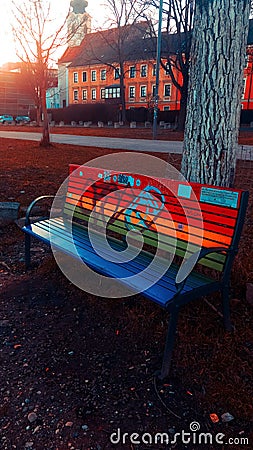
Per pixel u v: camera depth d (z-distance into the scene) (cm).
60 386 207
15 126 4034
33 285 322
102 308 283
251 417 185
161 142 1744
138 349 238
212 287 233
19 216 498
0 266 362
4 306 288
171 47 2994
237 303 278
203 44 272
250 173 781
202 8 267
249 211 520
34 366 222
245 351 232
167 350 210
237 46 267
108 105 4791
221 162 289
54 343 244
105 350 237
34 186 675
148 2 2547
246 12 266
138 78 5419
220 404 193
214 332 249
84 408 192
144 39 3111
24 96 7331
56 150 1266
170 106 5194
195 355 228
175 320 211
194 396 199
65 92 6731
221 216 246
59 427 180
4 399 197
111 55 5559
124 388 205
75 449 169
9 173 792
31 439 174
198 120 288
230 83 274
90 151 1235
